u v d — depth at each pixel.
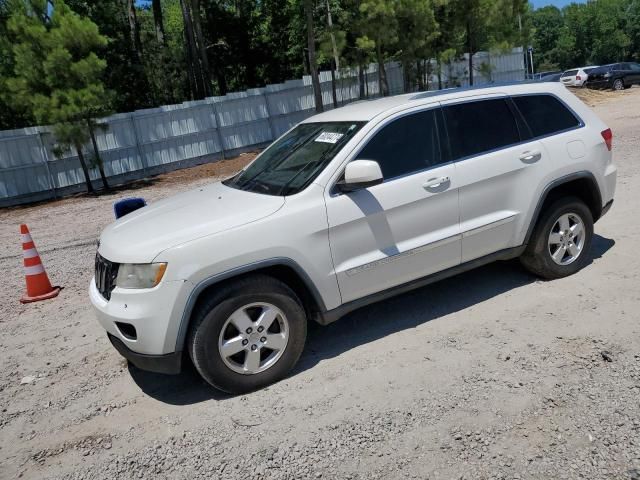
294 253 3.97
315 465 3.16
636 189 8.22
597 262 5.59
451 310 4.95
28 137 17.31
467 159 4.66
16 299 6.93
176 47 33.91
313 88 23.28
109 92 16.39
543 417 3.33
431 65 24.08
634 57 100.62
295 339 4.08
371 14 18.81
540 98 5.18
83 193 17.86
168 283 3.70
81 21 15.87
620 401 3.39
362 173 3.98
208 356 3.80
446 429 3.33
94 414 4.02
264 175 4.71
